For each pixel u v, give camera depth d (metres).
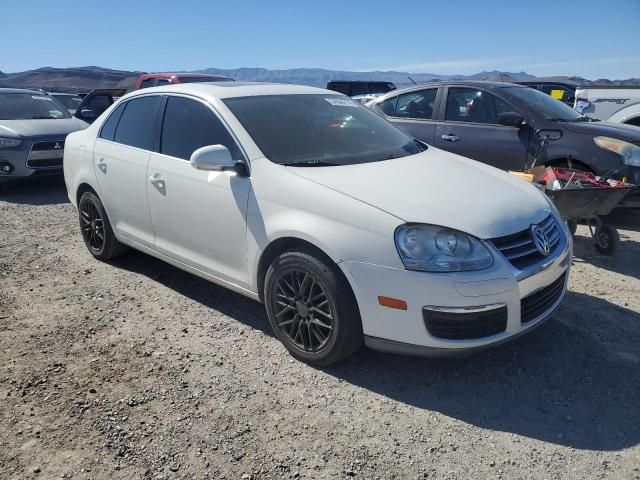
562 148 6.22
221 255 3.95
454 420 2.98
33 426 2.92
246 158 3.76
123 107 5.04
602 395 3.16
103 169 4.98
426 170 3.77
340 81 18.67
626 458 2.67
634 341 3.74
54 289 4.74
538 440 2.81
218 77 13.42
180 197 4.16
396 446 2.78
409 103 7.68
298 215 3.38
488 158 6.75
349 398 3.17
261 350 3.70
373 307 3.11
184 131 4.28
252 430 2.89
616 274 5.01
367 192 3.30
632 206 6.03
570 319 4.05
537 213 3.47
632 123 8.99
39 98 10.32
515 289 3.07
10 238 6.28
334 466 2.64
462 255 3.01
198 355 3.63
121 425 2.93
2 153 8.62
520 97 6.71
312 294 3.37
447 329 3.01
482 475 2.57
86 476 2.58
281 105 4.29
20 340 3.83
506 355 3.58
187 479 2.56
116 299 4.54
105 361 3.55
